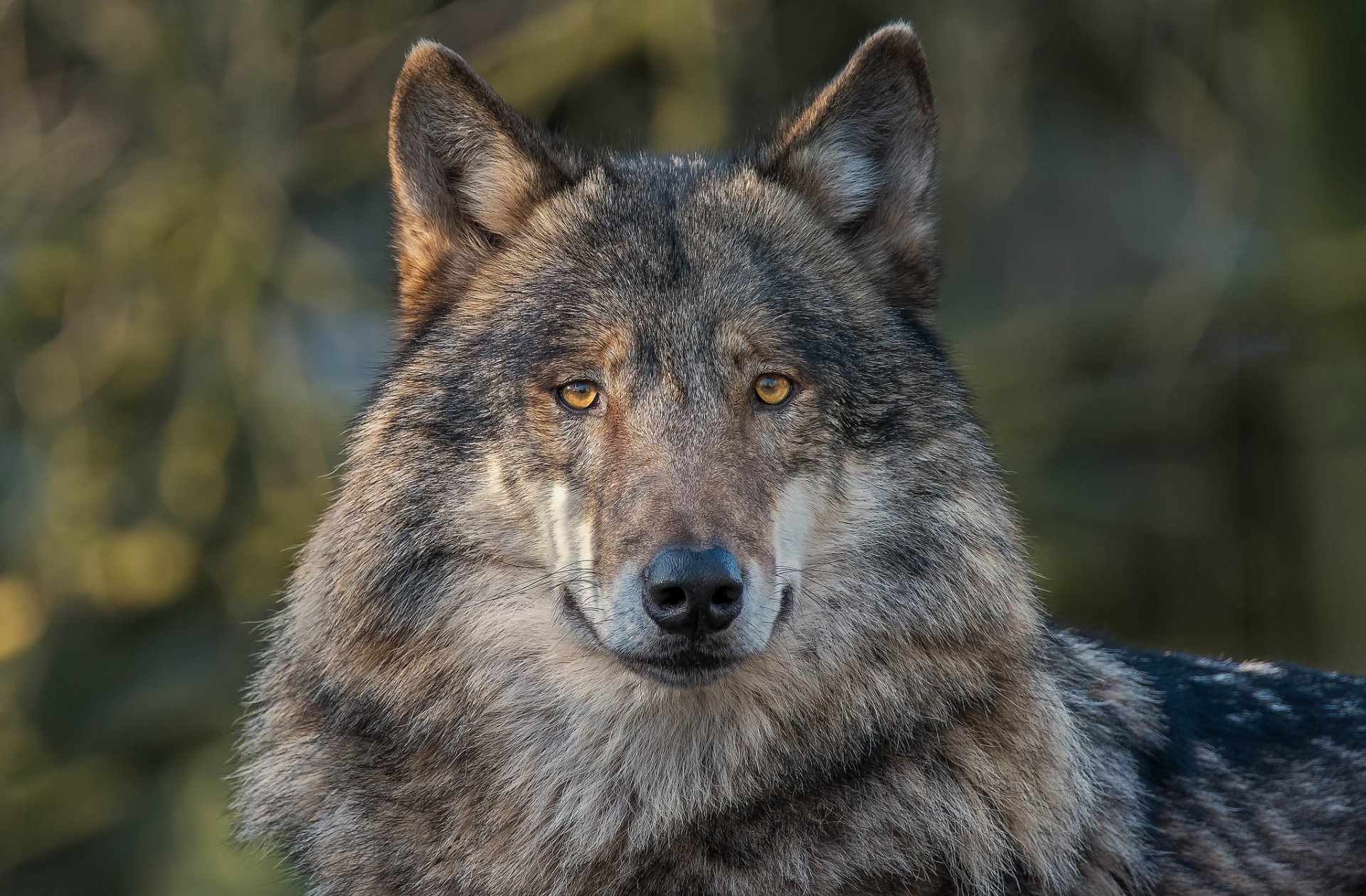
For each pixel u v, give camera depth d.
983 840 13.06
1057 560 35.59
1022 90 39.16
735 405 13.25
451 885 13.47
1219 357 37.19
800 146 14.65
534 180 14.52
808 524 13.38
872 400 13.72
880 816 13.12
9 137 37.91
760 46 38.50
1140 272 43.06
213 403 34.75
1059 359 36.44
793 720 13.45
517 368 13.52
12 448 36.28
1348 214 33.91
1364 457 34.06
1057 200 43.22
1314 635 35.81
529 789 13.61
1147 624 38.69
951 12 38.06
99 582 33.53
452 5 39.03
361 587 13.73
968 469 13.95
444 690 13.71
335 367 38.56
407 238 14.68
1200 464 38.44
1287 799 14.59
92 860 32.62
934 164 14.80
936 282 15.09
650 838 13.36
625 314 13.37
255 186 35.28
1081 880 13.52
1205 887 13.87
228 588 33.88
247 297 34.69
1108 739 14.48
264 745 14.65
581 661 13.58
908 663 13.50
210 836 30.72
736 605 12.16
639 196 14.32
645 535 12.33
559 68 36.66
